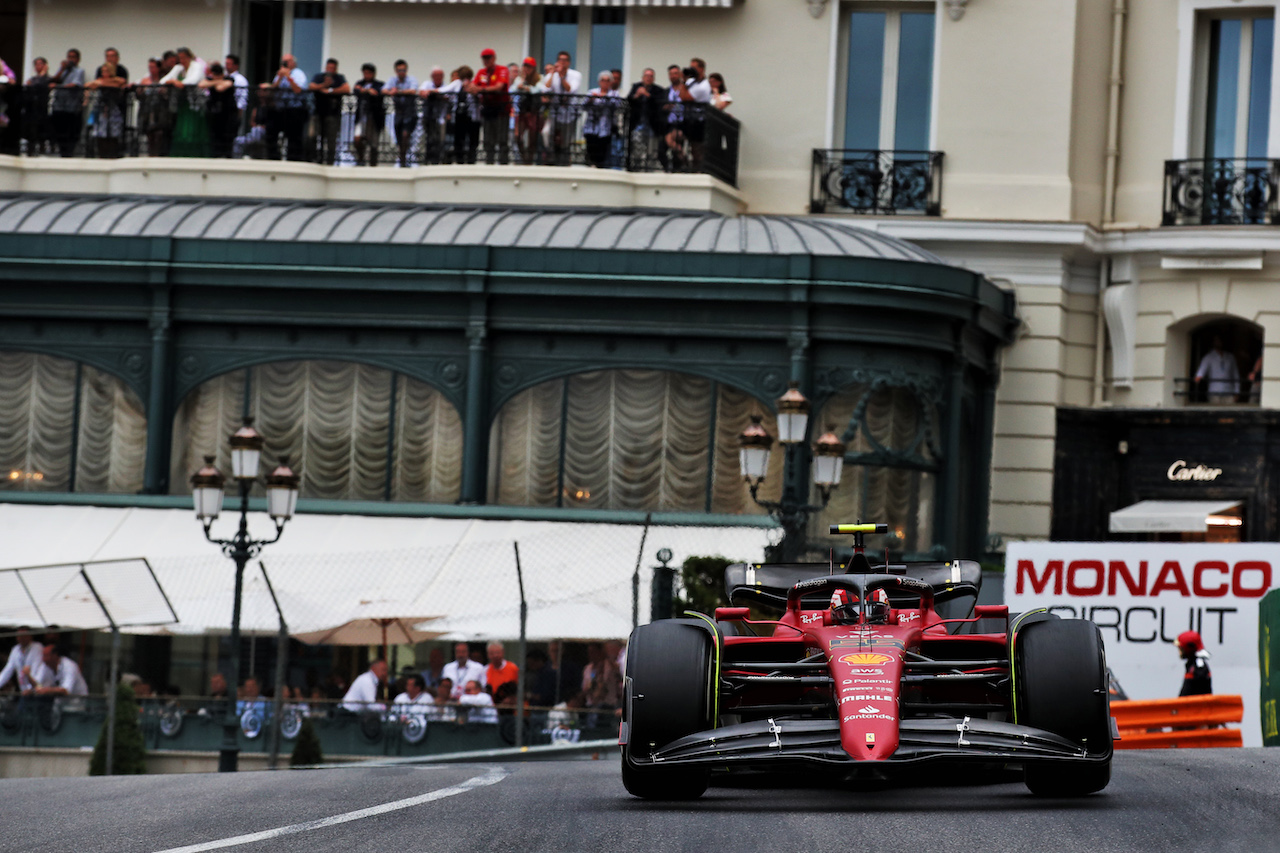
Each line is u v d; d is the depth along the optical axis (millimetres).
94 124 87625
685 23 91750
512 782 31703
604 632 62844
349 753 60562
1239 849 20422
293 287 76562
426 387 77188
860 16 91938
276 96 86500
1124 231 88812
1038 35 89938
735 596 32375
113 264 76812
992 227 87875
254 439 59438
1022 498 87938
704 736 24875
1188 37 89312
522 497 76500
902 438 77438
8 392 79188
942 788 28859
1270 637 51344
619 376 76562
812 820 23344
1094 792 26484
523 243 78375
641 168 85562
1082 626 25516
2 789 32375
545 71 88875
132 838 23031
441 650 68250
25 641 66750
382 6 93250
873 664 25000
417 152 86312
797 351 75000
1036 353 88438
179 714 62875
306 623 63750
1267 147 89125
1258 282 87688
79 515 75375
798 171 90375
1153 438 88938
